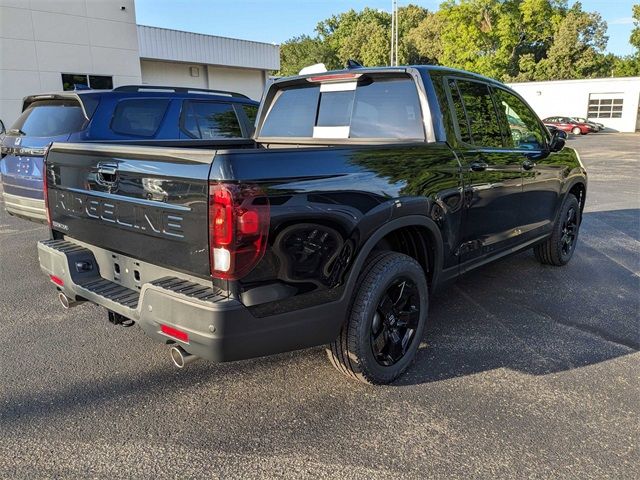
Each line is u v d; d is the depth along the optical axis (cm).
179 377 324
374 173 283
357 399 298
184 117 637
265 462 245
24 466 241
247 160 228
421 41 5738
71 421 277
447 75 363
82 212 308
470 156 360
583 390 306
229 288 230
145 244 265
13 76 1630
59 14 1722
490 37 4469
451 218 342
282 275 242
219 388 312
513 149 423
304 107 421
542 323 404
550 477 233
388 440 260
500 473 236
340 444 258
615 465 240
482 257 393
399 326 320
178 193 238
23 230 725
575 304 445
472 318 414
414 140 350
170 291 239
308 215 247
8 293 472
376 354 305
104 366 338
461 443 257
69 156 312
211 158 225
